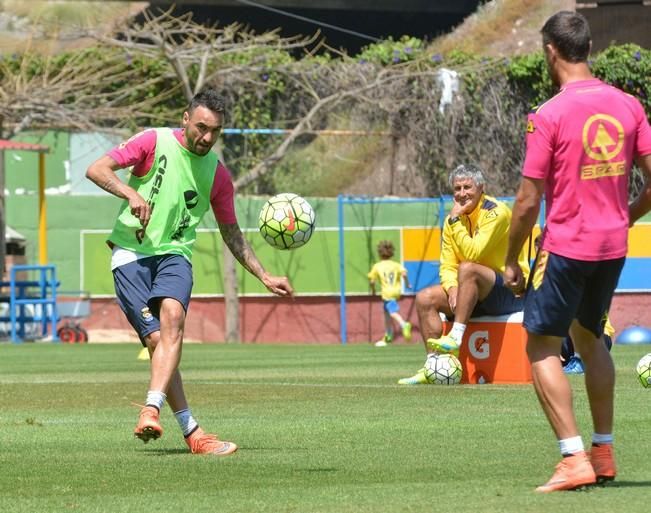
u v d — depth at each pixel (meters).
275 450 21.88
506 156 87.62
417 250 83.50
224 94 87.50
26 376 43.88
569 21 17.45
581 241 17.03
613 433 23.34
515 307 35.47
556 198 17.19
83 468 19.81
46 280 79.81
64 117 82.94
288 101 88.25
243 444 22.81
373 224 83.56
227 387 36.47
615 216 17.22
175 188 21.94
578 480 16.72
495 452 21.20
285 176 87.38
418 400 31.03
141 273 21.89
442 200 83.00
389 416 27.39
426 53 88.38
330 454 21.23
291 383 38.12
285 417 27.62
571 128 17.03
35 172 84.56
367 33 117.25
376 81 85.50
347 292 83.56
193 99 22.00
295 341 83.75
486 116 87.50
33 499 16.73
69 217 84.25
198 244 83.81
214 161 22.30
